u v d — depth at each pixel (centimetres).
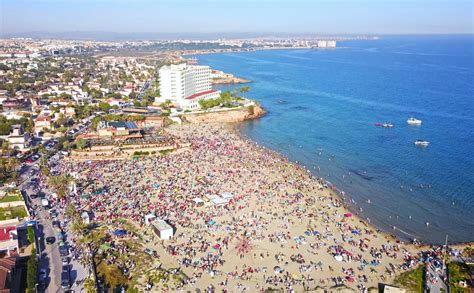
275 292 10175
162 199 15488
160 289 10094
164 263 11269
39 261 10975
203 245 12262
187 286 10300
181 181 17362
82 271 10719
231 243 12469
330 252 12169
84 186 16575
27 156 19938
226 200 15312
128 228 13100
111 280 10312
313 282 10662
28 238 12056
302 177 18575
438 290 10375
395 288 10212
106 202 15088
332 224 14038
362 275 11044
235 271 11050
